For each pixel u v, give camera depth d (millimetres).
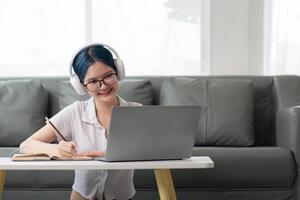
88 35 3893
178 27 3912
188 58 3918
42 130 1812
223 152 2652
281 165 2621
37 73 3904
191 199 2643
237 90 3188
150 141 1485
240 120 3080
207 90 3199
